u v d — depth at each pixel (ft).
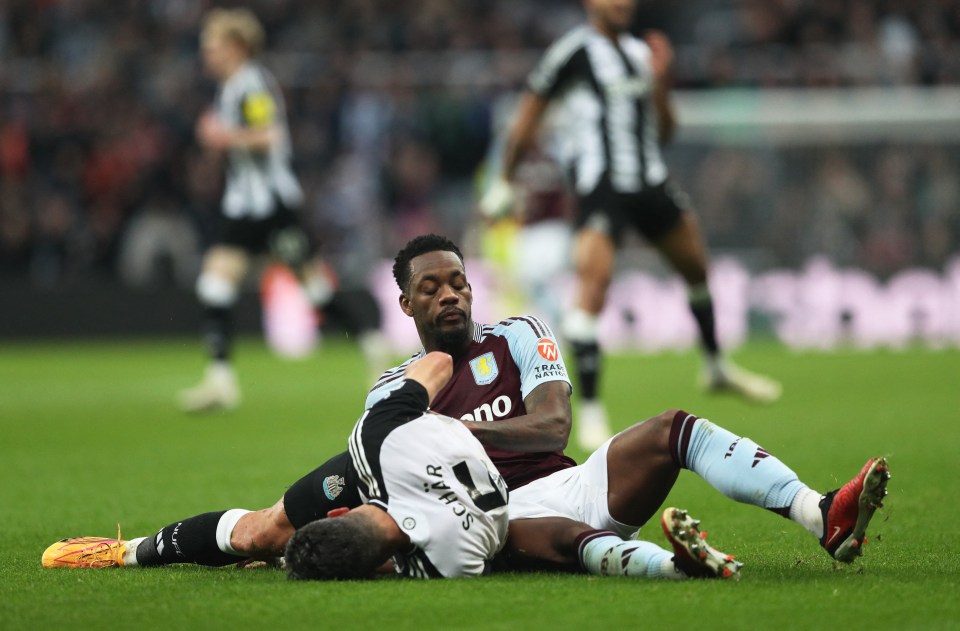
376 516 45.50
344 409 130.00
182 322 225.76
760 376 158.30
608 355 205.26
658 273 225.76
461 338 50.49
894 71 246.68
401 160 235.40
